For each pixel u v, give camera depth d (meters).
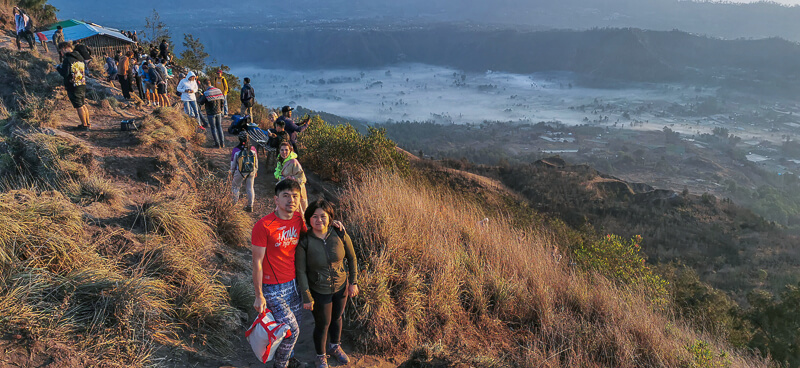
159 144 8.39
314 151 11.04
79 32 21.83
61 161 6.11
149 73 13.95
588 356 5.13
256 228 3.20
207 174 8.16
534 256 7.44
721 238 84.81
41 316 3.02
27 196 4.16
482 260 6.61
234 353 3.79
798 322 13.91
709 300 16.02
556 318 5.58
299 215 3.41
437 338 4.71
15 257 3.29
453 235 7.16
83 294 3.38
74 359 2.88
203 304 3.94
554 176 95.25
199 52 25.50
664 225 86.31
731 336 11.91
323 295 3.53
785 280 65.00
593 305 6.36
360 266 5.05
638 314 6.31
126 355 3.14
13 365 2.64
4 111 9.46
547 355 4.90
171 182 7.16
